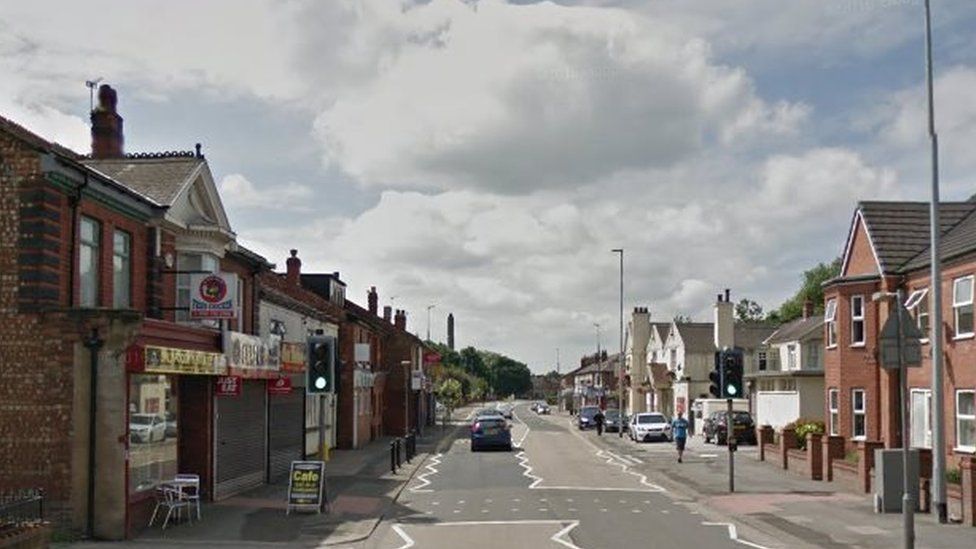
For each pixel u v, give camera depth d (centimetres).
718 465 4031
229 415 2705
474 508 2609
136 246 2261
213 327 2486
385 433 6656
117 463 1881
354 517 2341
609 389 12456
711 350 7669
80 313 1864
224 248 2702
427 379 8106
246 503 2553
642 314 9562
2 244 1859
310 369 2319
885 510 2442
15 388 1855
